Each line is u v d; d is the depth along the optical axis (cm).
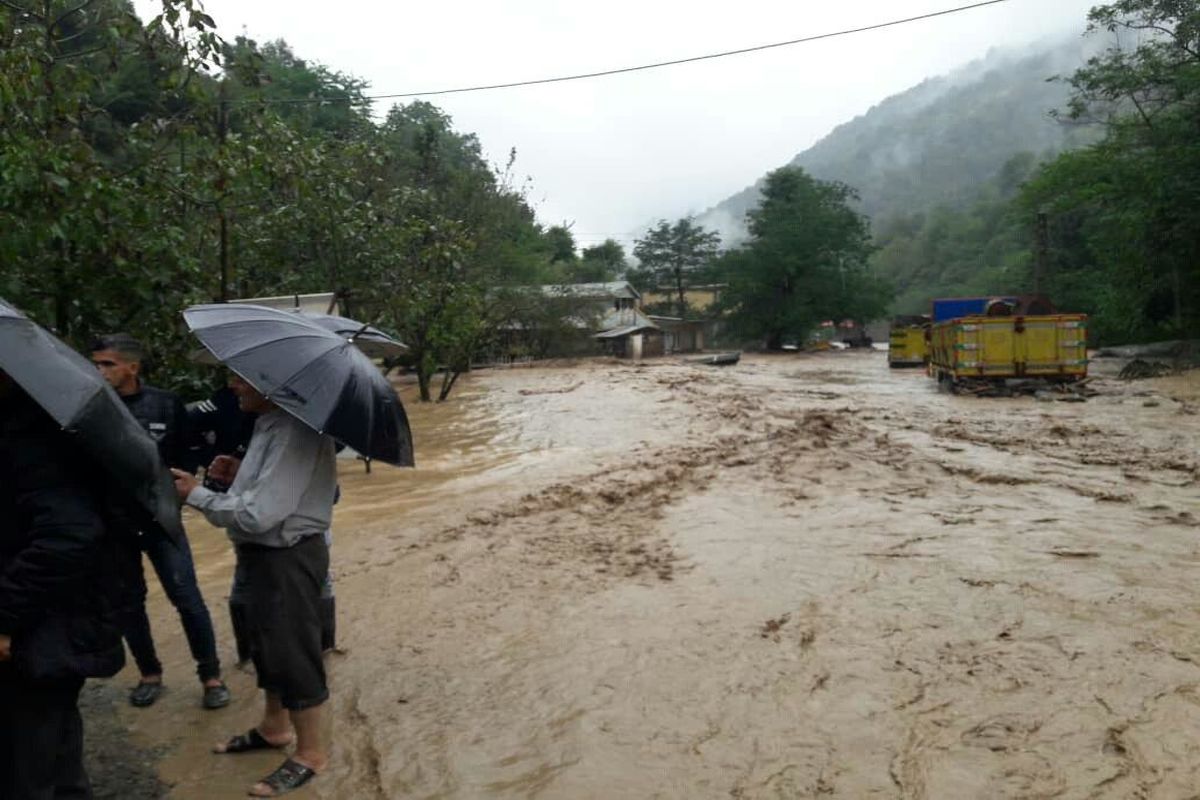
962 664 467
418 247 1788
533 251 5512
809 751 389
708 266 8331
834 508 838
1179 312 3116
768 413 1619
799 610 561
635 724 420
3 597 284
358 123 2441
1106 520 761
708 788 364
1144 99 3105
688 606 577
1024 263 5759
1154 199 2895
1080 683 439
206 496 371
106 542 310
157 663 481
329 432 351
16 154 720
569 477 1029
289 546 379
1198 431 1298
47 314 801
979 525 755
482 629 554
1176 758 369
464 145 6381
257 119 991
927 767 372
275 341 370
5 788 301
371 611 595
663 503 894
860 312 7000
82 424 282
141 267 848
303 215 1387
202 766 404
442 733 421
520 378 2933
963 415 1582
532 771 384
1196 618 516
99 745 424
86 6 853
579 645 520
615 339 6181
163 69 894
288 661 378
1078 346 1936
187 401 931
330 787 380
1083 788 352
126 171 872
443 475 1104
